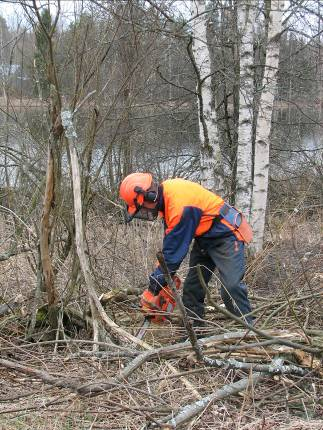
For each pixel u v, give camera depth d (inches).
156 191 154.5
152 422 117.9
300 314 178.9
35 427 120.0
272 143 410.9
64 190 166.2
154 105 386.0
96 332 152.6
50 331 165.2
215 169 296.5
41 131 191.3
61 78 157.0
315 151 438.0
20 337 168.6
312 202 401.4
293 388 141.2
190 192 155.9
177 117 405.4
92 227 209.9
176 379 140.3
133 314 180.5
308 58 382.9
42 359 149.9
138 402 130.9
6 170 208.8
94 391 124.0
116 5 184.9
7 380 142.4
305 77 384.8
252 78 291.1
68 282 171.0
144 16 232.7
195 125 416.5
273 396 137.4
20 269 199.3
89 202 172.2
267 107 285.4
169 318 169.3
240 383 132.3
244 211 291.0
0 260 191.0
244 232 164.2
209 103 292.4
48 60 147.3
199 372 138.9
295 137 439.5
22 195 199.5
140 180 154.6
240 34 289.9
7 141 205.5
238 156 292.4
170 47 320.5
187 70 386.9
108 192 263.9
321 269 241.1
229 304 168.6
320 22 288.4
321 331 152.8
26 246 182.4
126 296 185.2
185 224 153.4
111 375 142.2
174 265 154.7
